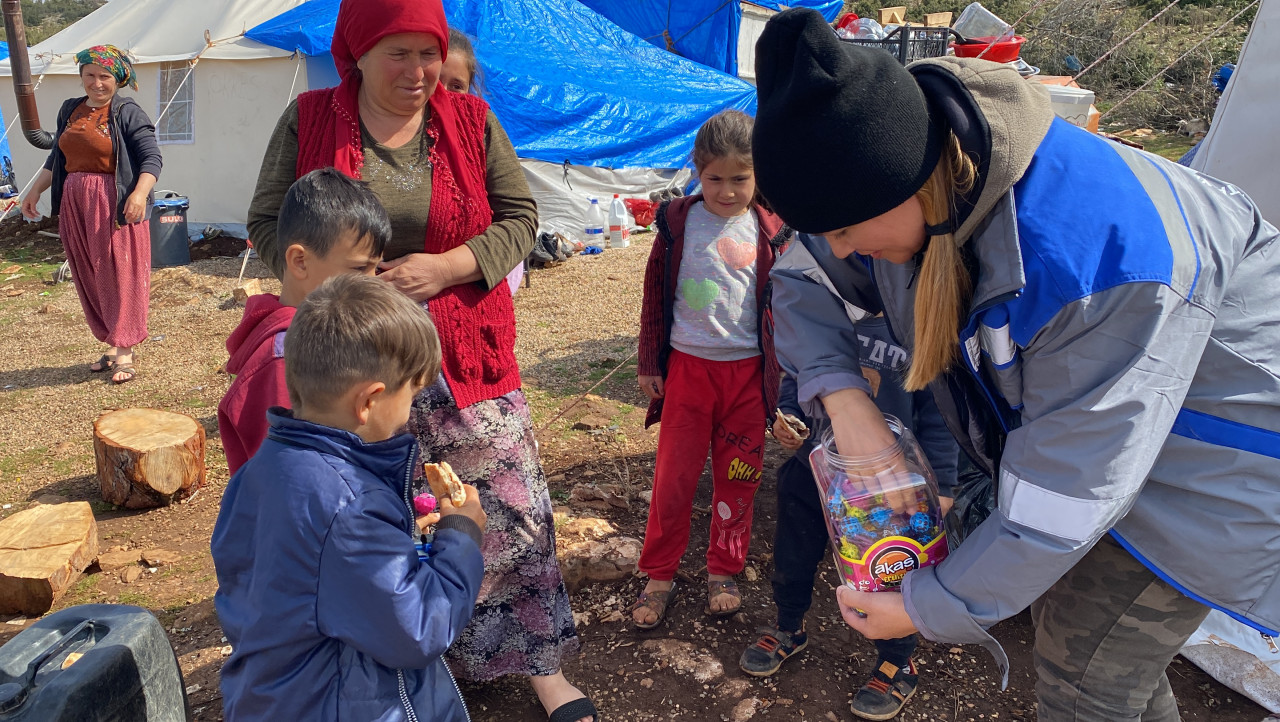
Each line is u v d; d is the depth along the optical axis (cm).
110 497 410
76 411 542
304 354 165
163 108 1052
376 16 216
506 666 252
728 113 274
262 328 212
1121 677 178
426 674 184
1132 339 143
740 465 293
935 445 256
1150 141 1392
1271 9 370
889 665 262
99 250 574
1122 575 171
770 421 285
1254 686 269
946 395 186
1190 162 423
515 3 1111
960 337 158
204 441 429
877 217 148
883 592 179
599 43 1172
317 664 165
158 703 207
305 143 237
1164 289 141
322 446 164
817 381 211
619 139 1044
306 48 948
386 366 167
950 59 152
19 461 469
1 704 172
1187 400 160
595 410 500
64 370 621
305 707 166
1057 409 150
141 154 575
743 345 283
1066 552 150
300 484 160
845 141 138
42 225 1149
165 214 936
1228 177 393
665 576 303
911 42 953
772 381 280
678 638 295
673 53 1396
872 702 258
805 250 225
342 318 165
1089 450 146
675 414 291
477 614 247
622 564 329
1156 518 163
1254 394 157
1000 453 189
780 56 144
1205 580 162
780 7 1545
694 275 283
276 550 160
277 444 167
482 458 240
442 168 238
